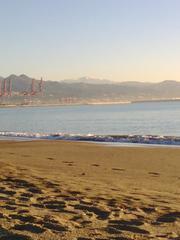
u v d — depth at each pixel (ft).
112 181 36.73
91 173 42.78
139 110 459.73
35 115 384.27
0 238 17.28
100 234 18.12
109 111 453.17
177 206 25.46
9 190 28.68
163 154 71.05
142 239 17.65
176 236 18.38
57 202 24.99
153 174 44.88
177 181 39.01
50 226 19.10
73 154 71.46
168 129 169.27
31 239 17.07
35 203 24.73
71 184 32.37
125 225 20.07
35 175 36.45
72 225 19.51
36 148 84.99
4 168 39.96
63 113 422.41
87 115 350.02
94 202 25.41
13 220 20.07
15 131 176.86
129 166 53.36
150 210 23.95
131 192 30.30
